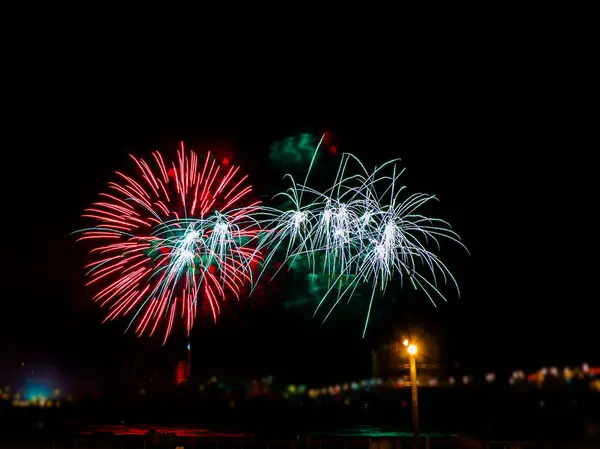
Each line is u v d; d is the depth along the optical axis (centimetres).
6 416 3953
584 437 2934
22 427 3825
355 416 3756
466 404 3472
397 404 3750
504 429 3153
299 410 3841
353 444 3047
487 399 3447
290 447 2975
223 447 3139
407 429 3559
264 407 3938
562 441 2830
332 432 3488
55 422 3912
